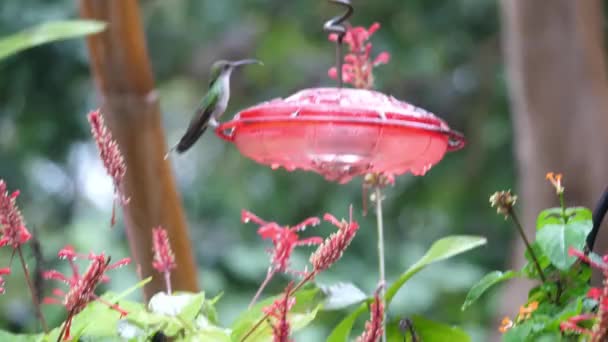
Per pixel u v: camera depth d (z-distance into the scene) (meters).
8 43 4.52
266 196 15.03
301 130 4.40
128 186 5.86
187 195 15.51
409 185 15.48
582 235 3.88
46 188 14.77
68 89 13.34
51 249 11.16
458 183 15.65
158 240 4.20
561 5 10.12
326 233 14.50
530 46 10.22
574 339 3.76
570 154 10.09
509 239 15.27
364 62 5.16
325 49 16.06
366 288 13.40
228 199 15.06
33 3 12.50
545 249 3.90
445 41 15.40
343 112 4.37
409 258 14.08
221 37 16.14
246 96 16.30
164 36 15.67
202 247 13.52
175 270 5.88
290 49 16.02
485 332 13.13
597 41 10.22
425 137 4.52
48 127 13.55
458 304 13.60
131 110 5.89
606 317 3.24
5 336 3.87
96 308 3.93
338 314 10.60
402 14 15.11
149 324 3.91
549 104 10.19
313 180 14.82
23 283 9.35
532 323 3.82
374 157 4.46
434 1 15.07
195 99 17.25
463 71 15.89
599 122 9.97
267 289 12.65
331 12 15.67
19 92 12.95
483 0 15.06
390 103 4.64
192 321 3.93
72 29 4.55
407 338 4.68
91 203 15.14
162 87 16.77
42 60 12.83
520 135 10.51
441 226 15.62
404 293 12.87
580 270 3.98
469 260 15.17
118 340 3.86
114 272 10.76
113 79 5.89
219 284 12.50
